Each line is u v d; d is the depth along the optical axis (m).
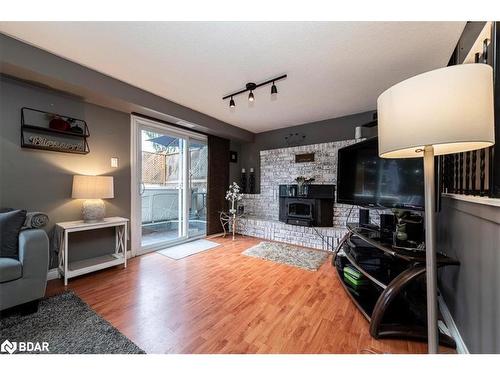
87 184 2.39
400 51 1.92
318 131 4.05
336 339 1.47
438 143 0.78
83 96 2.43
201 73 2.33
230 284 2.26
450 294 1.60
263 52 1.95
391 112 0.90
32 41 1.81
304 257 3.10
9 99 2.07
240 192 5.02
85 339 1.42
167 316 1.70
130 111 2.94
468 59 1.46
